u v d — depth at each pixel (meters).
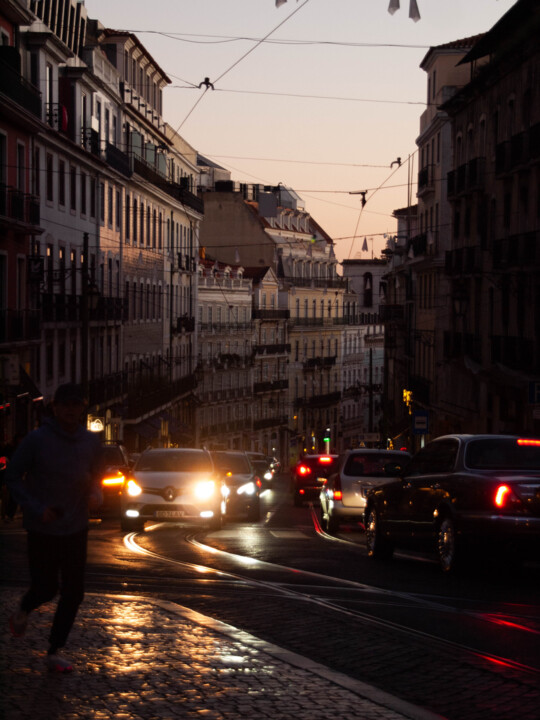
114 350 77.38
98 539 25.69
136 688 8.52
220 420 119.19
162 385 91.06
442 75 77.44
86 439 9.11
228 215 136.00
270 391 133.12
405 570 18.84
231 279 121.88
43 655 9.62
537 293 50.16
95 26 79.62
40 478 8.95
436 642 11.36
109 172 73.38
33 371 56.84
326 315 152.62
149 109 90.25
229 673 9.11
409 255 88.25
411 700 8.89
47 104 58.94
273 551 22.28
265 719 7.71
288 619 12.69
